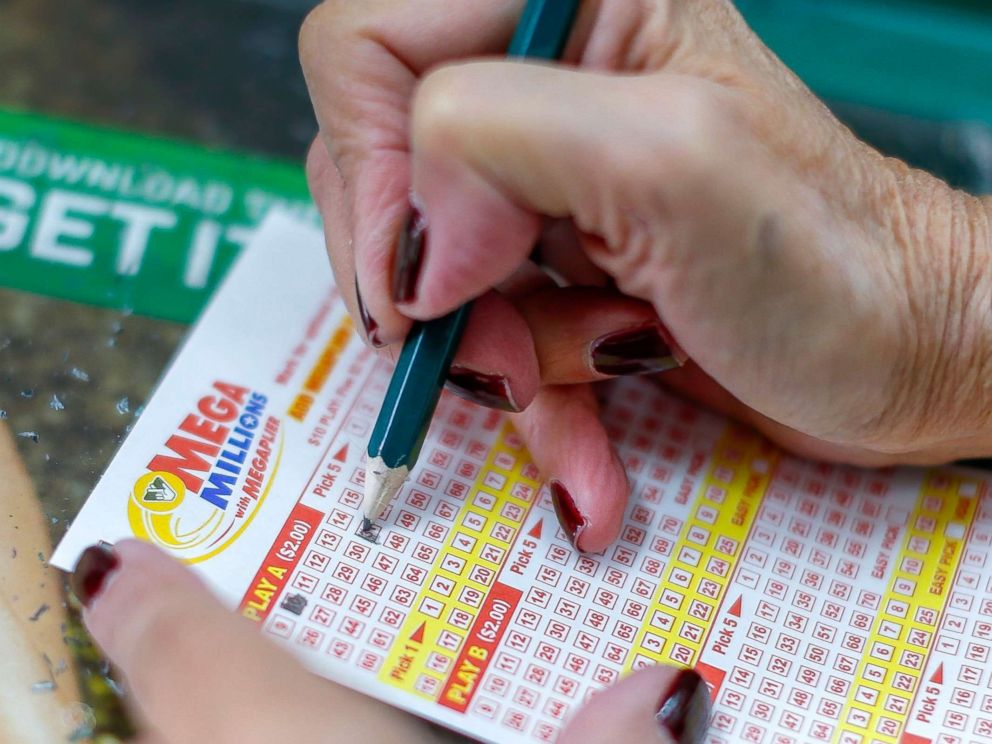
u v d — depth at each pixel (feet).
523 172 1.22
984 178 2.22
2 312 1.84
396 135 1.52
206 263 1.96
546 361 1.55
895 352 1.36
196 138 2.16
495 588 1.51
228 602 1.45
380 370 1.75
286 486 1.59
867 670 1.46
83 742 1.37
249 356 1.75
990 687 1.42
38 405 1.72
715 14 1.50
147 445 1.60
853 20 2.49
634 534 1.59
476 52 1.58
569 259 1.74
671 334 1.48
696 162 1.16
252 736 1.22
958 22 2.48
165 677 1.27
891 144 2.26
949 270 1.40
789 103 1.38
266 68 2.30
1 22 2.29
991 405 1.49
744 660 1.46
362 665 1.41
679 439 1.73
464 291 1.37
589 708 1.32
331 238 1.64
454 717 1.38
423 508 1.58
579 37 1.48
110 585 1.35
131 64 2.26
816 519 1.63
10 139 2.10
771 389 1.41
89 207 2.02
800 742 1.39
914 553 1.59
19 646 1.43
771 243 1.22
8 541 1.53
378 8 1.54
